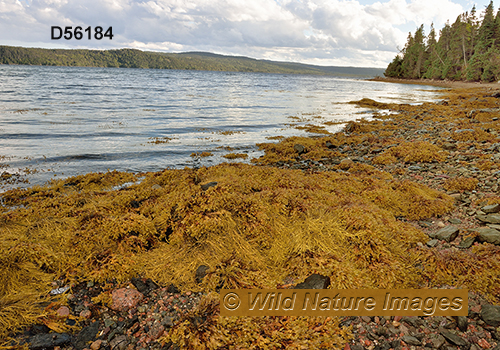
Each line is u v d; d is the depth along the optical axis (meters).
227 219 4.93
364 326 3.26
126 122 19.56
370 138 15.51
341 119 24.20
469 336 3.07
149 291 3.85
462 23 104.81
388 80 133.50
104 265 4.08
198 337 2.91
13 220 5.23
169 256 4.45
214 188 5.59
